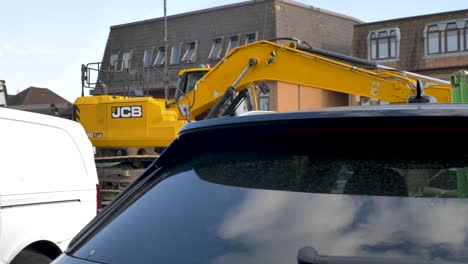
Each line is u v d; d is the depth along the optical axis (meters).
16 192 5.19
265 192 2.33
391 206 2.12
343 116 2.30
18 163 5.33
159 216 2.46
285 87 32.44
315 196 2.23
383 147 2.27
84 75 12.84
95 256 2.41
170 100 12.42
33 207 5.34
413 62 35.78
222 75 11.27
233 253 2.16
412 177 2.18
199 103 11.48
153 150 11.96
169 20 40.88
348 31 41.56
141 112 11.77
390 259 1.96
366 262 1.96
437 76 35.03
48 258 5.50
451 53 34.72
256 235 2.19
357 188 2.21
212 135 2.61
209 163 2.59
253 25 37.03
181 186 2.56
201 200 2.44
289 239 2.12
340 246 2.04
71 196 5.80
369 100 11.44
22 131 5.49
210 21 39.00
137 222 2.49
